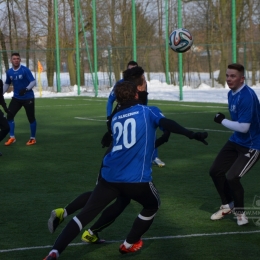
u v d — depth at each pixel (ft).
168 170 43.14
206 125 73.56
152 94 141.49
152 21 174.81
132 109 21.54
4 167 45.42
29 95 57.98
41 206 32.24
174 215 29.94
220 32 171.01
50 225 22.68
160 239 25.67
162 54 174.29
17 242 25.45
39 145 57.77
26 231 27.20
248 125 26.05
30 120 58.23
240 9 170.50
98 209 21.30
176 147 54.80
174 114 89.30
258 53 172.04
